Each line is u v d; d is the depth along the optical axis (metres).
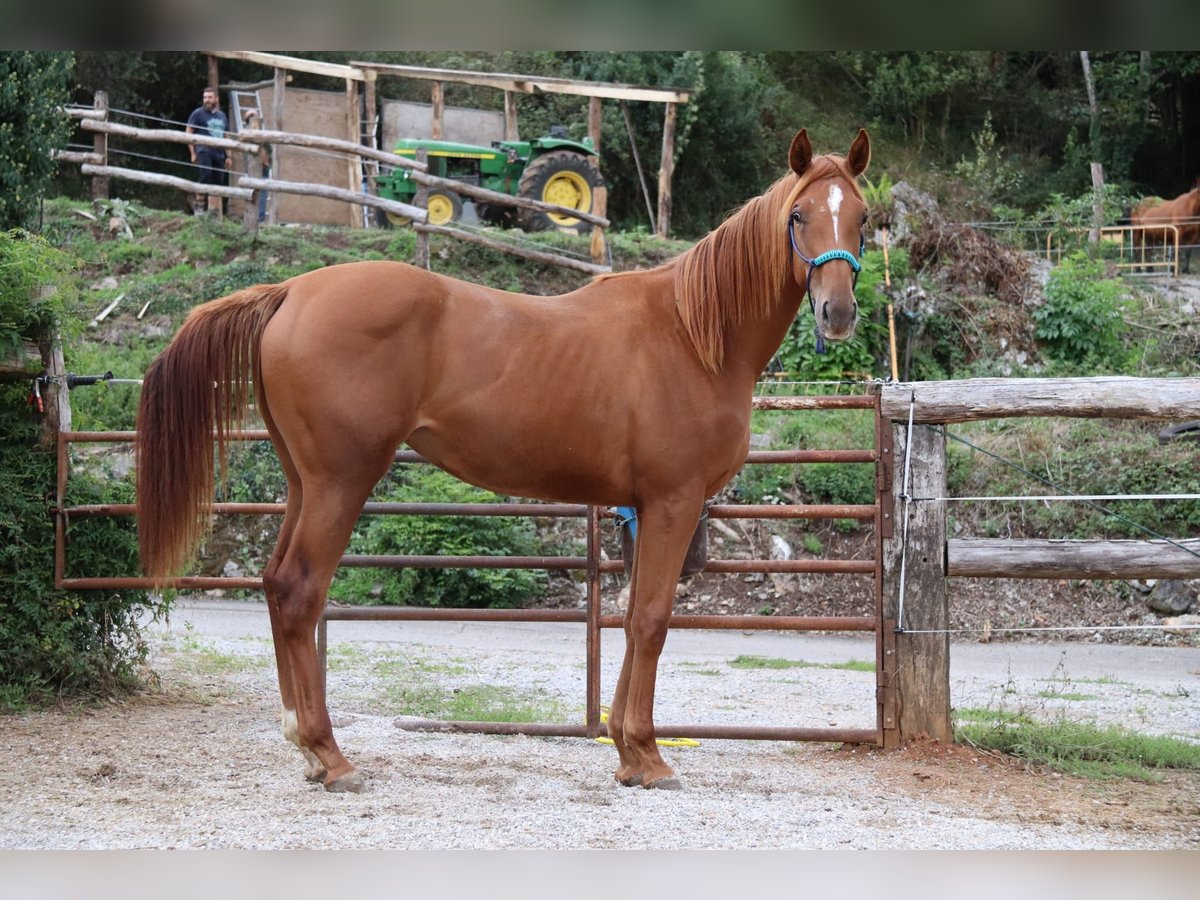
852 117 27.97
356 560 5.59
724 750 5.72
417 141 16.98
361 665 8.02
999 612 10.87
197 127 17.34
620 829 4.01
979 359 14.52
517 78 18.41
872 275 14.42
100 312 13.38
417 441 4.56
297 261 14.62
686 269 4.71
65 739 5.16
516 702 6.78
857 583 11.32
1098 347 14.84
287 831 3.84
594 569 5.65
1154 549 5.36
